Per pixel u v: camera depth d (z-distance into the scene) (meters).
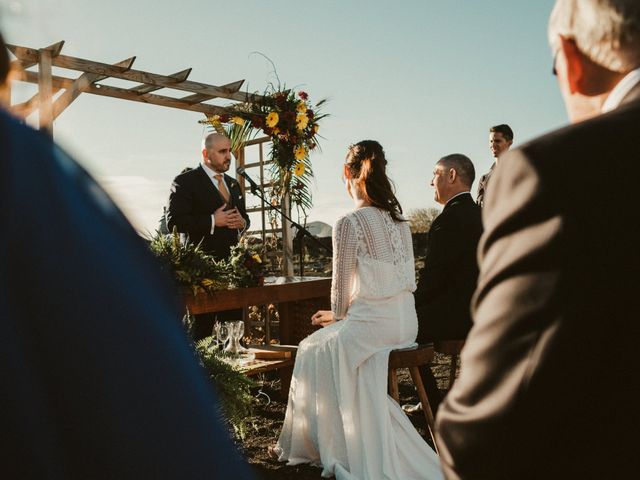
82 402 0.37
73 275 0.38
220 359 3.11
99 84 6.24
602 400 0.68
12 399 0.35
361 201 3.40
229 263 4.80
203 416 0.42
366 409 3.20
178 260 4.14
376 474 3.12
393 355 3.23
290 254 7.01
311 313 5.51
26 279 0.37
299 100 6.70
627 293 0.66
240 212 6.02
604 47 0.84
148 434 0.39
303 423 3.53
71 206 0.40
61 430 0.36
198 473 0.40
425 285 4.02
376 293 3.24
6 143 0.37
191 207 5.62
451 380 4.20
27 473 0.35
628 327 0.66
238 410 3.06
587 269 0.67
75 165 0.43
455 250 3.94
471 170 4.11
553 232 0.69
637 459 0.67
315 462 3.54
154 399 0.39
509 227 0.73
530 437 0.69
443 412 0.79
